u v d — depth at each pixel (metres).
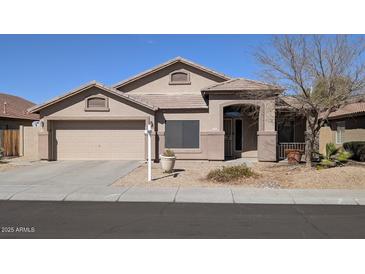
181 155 21.55
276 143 20.55
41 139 21.81
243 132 23.06
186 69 23.34
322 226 8.13
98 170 17.52
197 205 10.43
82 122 22.14
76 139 22.17
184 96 22.95
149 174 14.22
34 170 17.62
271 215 9.21
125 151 22.03
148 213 9.37
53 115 21.83
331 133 28.91
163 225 8.16
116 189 12.52
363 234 7.50
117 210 9.71
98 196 11.46
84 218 8.78
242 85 20.53
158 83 23.48
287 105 17.58
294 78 15.74
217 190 12.36
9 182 14.04
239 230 7.77
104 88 21.53
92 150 22.16
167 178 14.80
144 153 21.88
